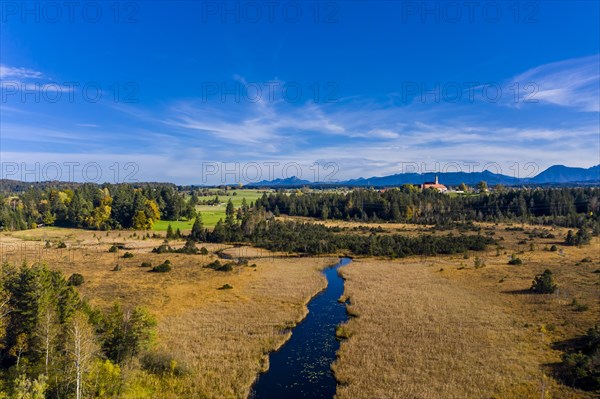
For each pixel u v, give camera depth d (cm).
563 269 7531
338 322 5144
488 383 3284
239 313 5253
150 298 5728
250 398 3325
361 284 6919
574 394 3069
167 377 3491
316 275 7750
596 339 3722
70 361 3061
